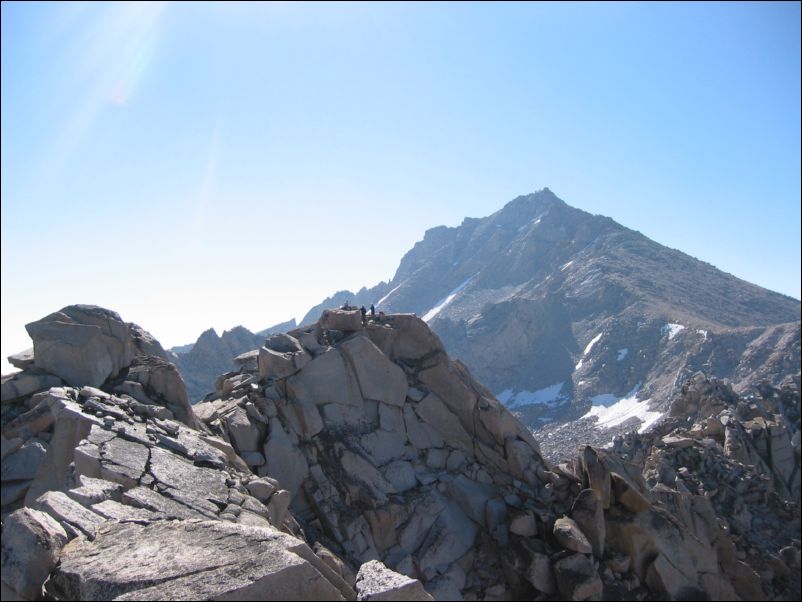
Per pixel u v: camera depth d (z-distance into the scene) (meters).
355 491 21.75
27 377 17.81
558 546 21.12
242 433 21.42
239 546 8.29
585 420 155.12
